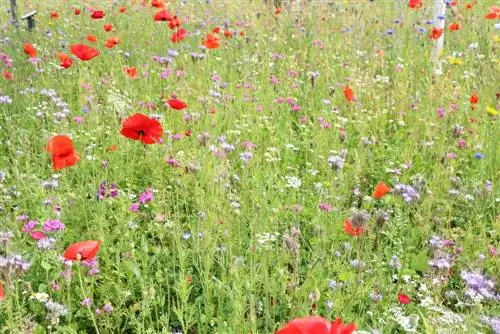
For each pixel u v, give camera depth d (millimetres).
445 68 4512
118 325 2693
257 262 2871
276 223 2977
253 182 3135
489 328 2520
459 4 6027
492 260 2953
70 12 6359
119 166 3287
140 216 3109
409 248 2975
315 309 2670
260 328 2701
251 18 5457
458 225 3215
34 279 2775
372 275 2842
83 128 3561
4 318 2635
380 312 2742
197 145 3412
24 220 2893
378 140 3748
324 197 3152
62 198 3066
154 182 3195
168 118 3621
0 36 5207
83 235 2941
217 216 2924
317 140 3543
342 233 3006
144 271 2779
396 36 5145
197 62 4070
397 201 3135
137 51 4781
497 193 3326
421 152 3617
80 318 2750
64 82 4059
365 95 4020
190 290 2707
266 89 4109
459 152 3611
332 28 5391
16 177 3109
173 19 3959
